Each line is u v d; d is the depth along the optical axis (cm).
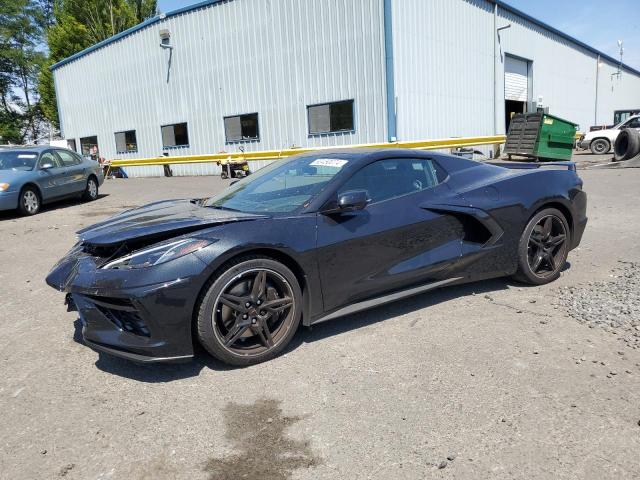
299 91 1644
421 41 1569
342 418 244
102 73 2328
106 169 2252
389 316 373
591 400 250
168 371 302
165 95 2073
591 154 2177
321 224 324
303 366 299
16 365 318
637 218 716
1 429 246
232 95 1838
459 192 390
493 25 2017
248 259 295
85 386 287
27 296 469
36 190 1012
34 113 4909
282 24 1645
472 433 227
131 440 233
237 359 297
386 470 205
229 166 1691
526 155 1576
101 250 308
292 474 205
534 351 305
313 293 321
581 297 391
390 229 349
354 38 1497
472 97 1905
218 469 210
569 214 440
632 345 306
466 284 443
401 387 270
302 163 395
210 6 1828
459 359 299
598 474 197
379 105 1478
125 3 4397
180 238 288
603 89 3612
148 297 266
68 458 221
